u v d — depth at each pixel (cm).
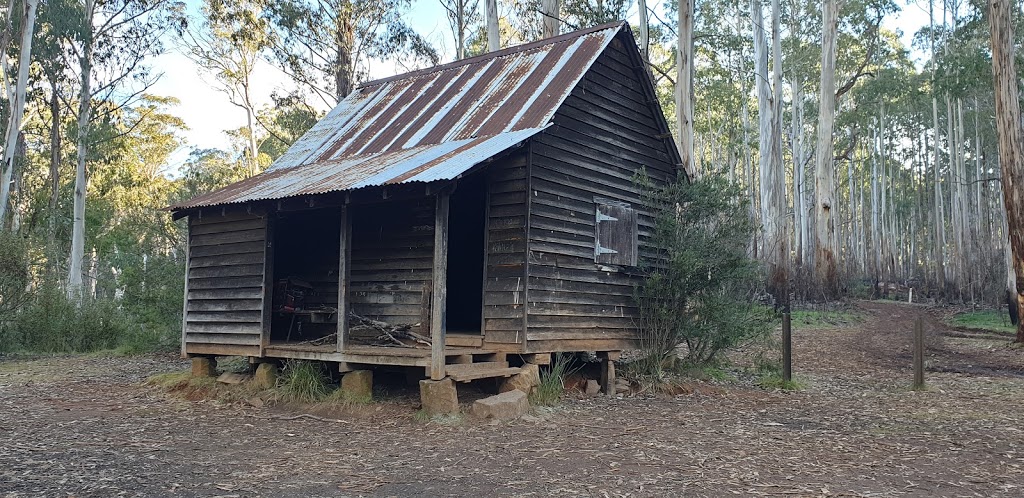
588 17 2366
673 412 1112
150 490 652
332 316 1355
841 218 6544
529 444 859
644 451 827
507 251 1138
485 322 1148
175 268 2181
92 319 2295
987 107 4791
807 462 785
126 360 1911
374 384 1233
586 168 1273
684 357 1528
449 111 1377
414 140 1311
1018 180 2095
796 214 4744
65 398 1220
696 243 1349
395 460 776
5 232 2180
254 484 676
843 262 5081
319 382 1145
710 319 1373
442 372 1007
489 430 941
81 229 2969
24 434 906
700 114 5697
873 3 4159
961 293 4306
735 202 1433
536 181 1147
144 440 879
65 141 3656
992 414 1117
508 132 1157
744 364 1772
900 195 7138
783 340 1430
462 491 654
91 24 2942
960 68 2711
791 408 1179
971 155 5812
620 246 1334
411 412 1033
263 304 1204
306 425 981
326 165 1335
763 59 3203
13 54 2812
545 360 1153
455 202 1479
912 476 728
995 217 5909
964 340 2394
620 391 1298
